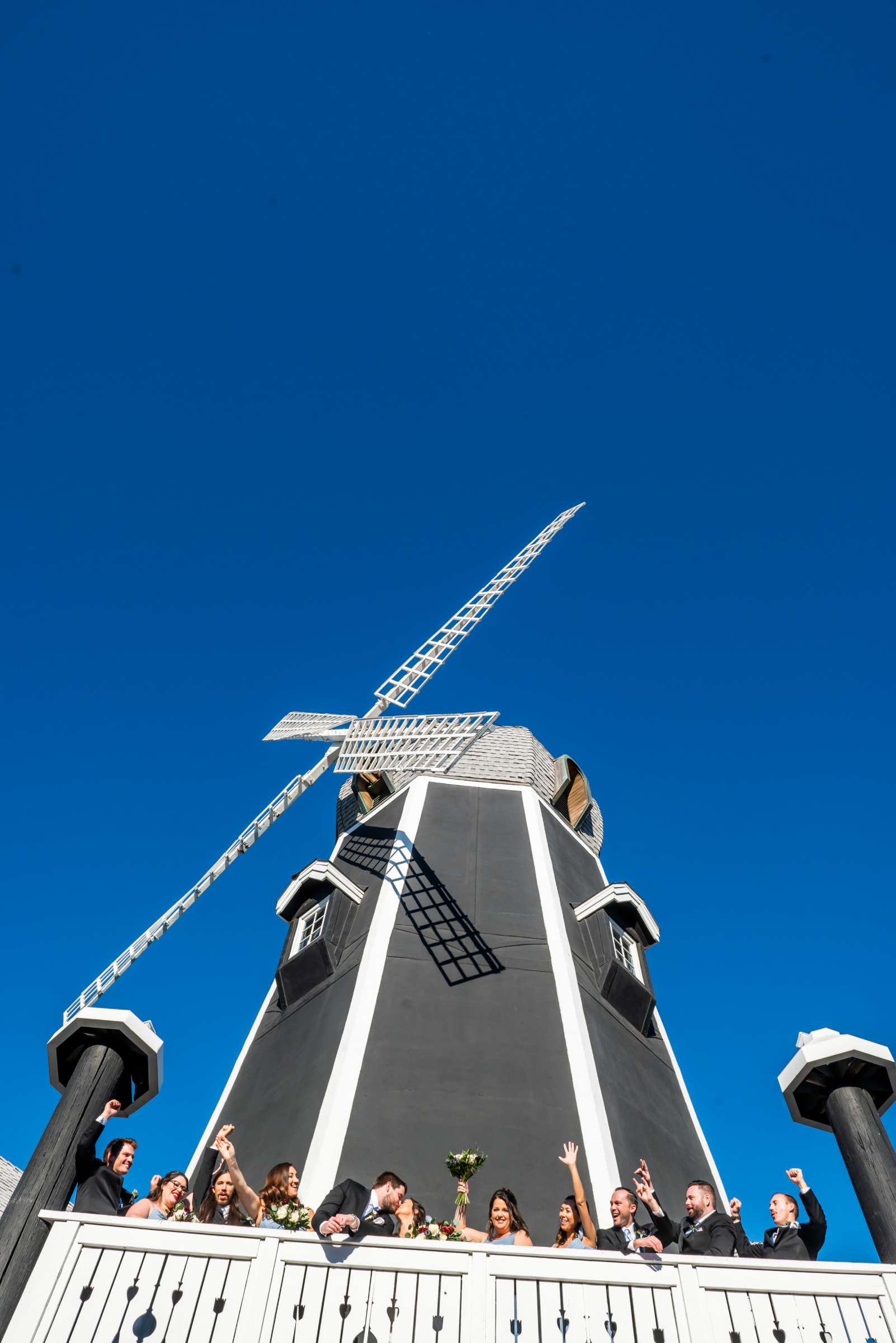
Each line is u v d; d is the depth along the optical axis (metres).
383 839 24.39
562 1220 10.75
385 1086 16.23
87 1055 10.77
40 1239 9.20
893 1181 10.16
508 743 30.08
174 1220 9.96
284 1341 8.74
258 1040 20.44
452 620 31.30
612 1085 17.44
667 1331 9.02
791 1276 9.47
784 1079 11.55
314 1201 13.95
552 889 22.47
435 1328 8.93
